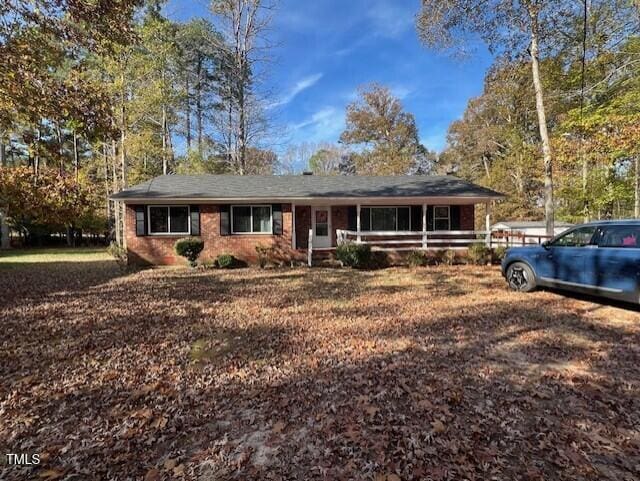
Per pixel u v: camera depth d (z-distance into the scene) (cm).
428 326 609
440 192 1546
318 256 1539
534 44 1265
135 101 1839
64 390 396
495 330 581
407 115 3912
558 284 779
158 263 1432
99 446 297
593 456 270
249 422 328
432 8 1246
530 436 296
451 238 1648
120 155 2102
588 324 604
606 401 350
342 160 4622
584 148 1283
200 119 2706
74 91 641
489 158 3591
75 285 1028
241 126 2305
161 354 503
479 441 290
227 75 2508
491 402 351
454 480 246
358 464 266
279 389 391
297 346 523
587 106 1345
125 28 669
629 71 1268
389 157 3728
